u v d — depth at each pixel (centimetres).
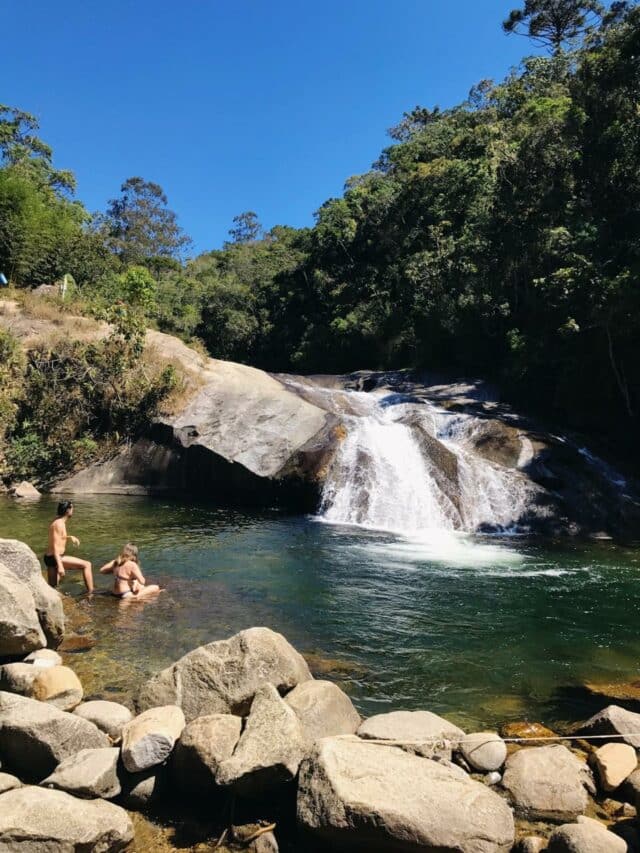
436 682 644
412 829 362
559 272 1969
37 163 4641
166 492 1747
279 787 422
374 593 933
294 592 921
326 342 4122
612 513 1477
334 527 1419
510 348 2381
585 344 1973
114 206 6894
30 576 675
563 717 573
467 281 2880
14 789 400
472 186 3575
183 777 435
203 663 523
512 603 903
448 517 1452
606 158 2258
